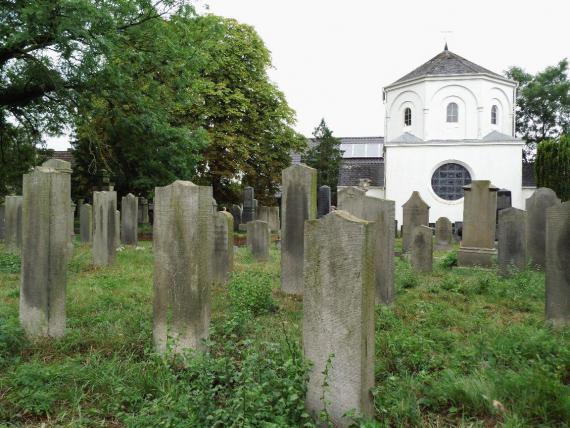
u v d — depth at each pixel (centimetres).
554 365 391
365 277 309
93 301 652
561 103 3944
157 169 1844
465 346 464
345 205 719
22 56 1295
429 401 342
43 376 372
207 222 453
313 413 328
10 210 1185
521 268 946
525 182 3078
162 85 1543
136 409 347
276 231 2228
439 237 1708
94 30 1184
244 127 2805
